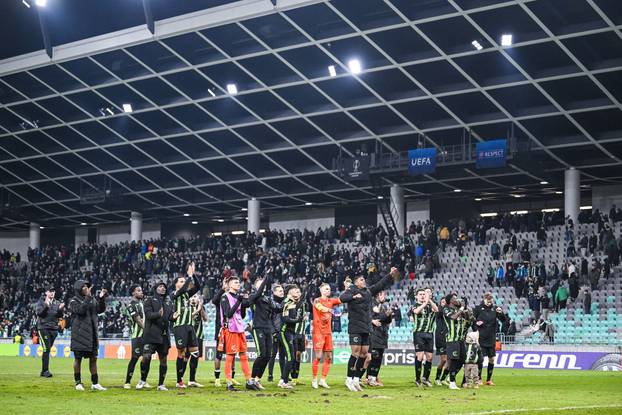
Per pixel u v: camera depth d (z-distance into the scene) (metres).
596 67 42.78
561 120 47.94
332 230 58.38
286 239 59.31
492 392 18.09
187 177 64.81
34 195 73.75
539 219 51.56
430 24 42.97
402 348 36.94
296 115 52.84
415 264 51.38
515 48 42.91
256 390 17.36
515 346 35.28
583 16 40.53
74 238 84.31
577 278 43.69
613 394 18.03
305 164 59.53
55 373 25.41
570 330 41.50
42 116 60.59
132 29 49.84
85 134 60.91
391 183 59.75
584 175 54.91
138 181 67.56
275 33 47.12
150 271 62.28
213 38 48.12
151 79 53.03
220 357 19.27
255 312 17.59
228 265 55.91
